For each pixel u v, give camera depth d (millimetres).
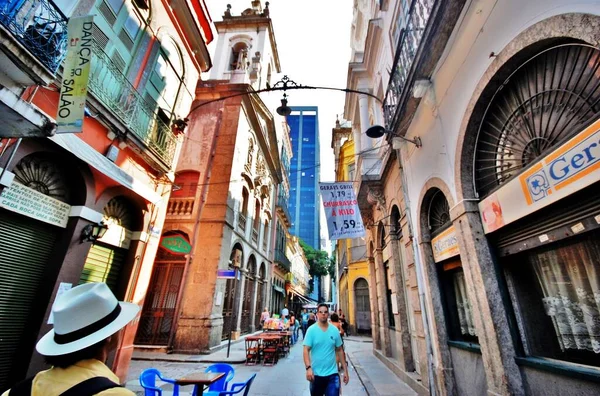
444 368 4809
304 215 94875
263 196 19094
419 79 4812
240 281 14172
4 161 3883
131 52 6441
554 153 2648
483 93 3566
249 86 14500
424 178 5422
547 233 2891
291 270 33219
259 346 9328
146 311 10766
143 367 8031
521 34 2865
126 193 6191
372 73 10242
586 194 2451
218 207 11984
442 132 4617
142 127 6629
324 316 3756
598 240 2514
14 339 4180
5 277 4109
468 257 3842
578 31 2254
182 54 8531
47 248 4746
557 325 2984
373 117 9703
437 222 5438
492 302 3461
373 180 8680
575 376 2535
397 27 7199
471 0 3686
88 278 5570
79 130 3645
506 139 3537
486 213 3723
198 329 10164
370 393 5820
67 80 3822
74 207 5094
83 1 4969
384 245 9336
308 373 3420
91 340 1190
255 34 19688
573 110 2619
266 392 5988
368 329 20062
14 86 3562
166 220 11953
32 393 1057
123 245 6465
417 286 5812
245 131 14961
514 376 3180
